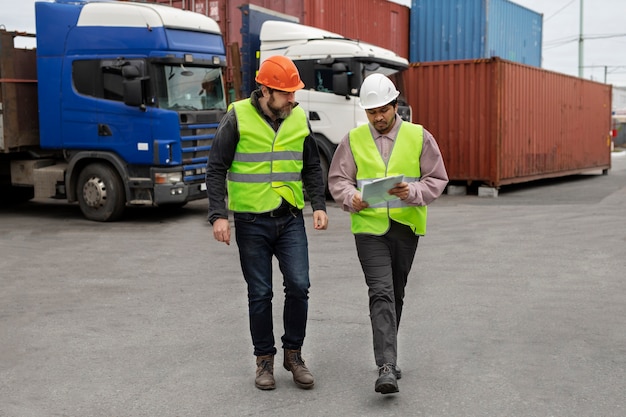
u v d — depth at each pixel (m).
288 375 4.68
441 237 10.05
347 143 4.43
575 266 8.02
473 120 16.16
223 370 4.75
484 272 7.72
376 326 4.16
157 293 6.94
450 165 16.52
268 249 4.43
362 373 4.66
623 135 50.94
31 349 5.23
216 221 4.31
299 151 4.43
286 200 4.38
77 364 4.90
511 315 5.99
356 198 4.21
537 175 18.36
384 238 4.33
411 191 4.13
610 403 4.11
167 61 11.31
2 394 4.36
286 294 4.43
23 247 9.55
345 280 7.36
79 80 11.77
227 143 4.32
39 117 12.12
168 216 12.64
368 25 19.31
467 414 3.97
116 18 11.51
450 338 5.38
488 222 11.55
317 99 13.88
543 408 4.04
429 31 21.23
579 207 13.65
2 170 13.18
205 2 16.55
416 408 4.07
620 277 7.44
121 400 4.24
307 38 14.03
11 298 6.79
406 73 16.77
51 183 12.43
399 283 4.51
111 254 9.01
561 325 5.68
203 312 6.22
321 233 10.52
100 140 11.69
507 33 22.14
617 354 4.96
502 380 4.49
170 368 4.80
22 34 12.69
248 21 14.32
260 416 3.99
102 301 6.64
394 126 4.37
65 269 8.11
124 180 11.66
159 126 11.28
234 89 14.92
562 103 19.78
